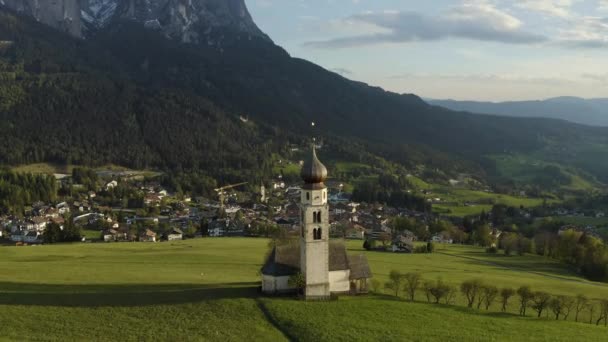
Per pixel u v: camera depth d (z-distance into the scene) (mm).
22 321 85250
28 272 123562
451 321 90125
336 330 82188
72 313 89500
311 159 96625
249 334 81250
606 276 165125
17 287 106375
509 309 108750
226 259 153250
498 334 85250
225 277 123312
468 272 154750
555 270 177000
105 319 86750
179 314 89000
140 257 155500
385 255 183500
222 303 93312
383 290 115375
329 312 90062
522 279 147625
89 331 81562
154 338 79312
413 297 108312
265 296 98250
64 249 173250
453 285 126188
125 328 82938
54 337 78750
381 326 84750
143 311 90500
